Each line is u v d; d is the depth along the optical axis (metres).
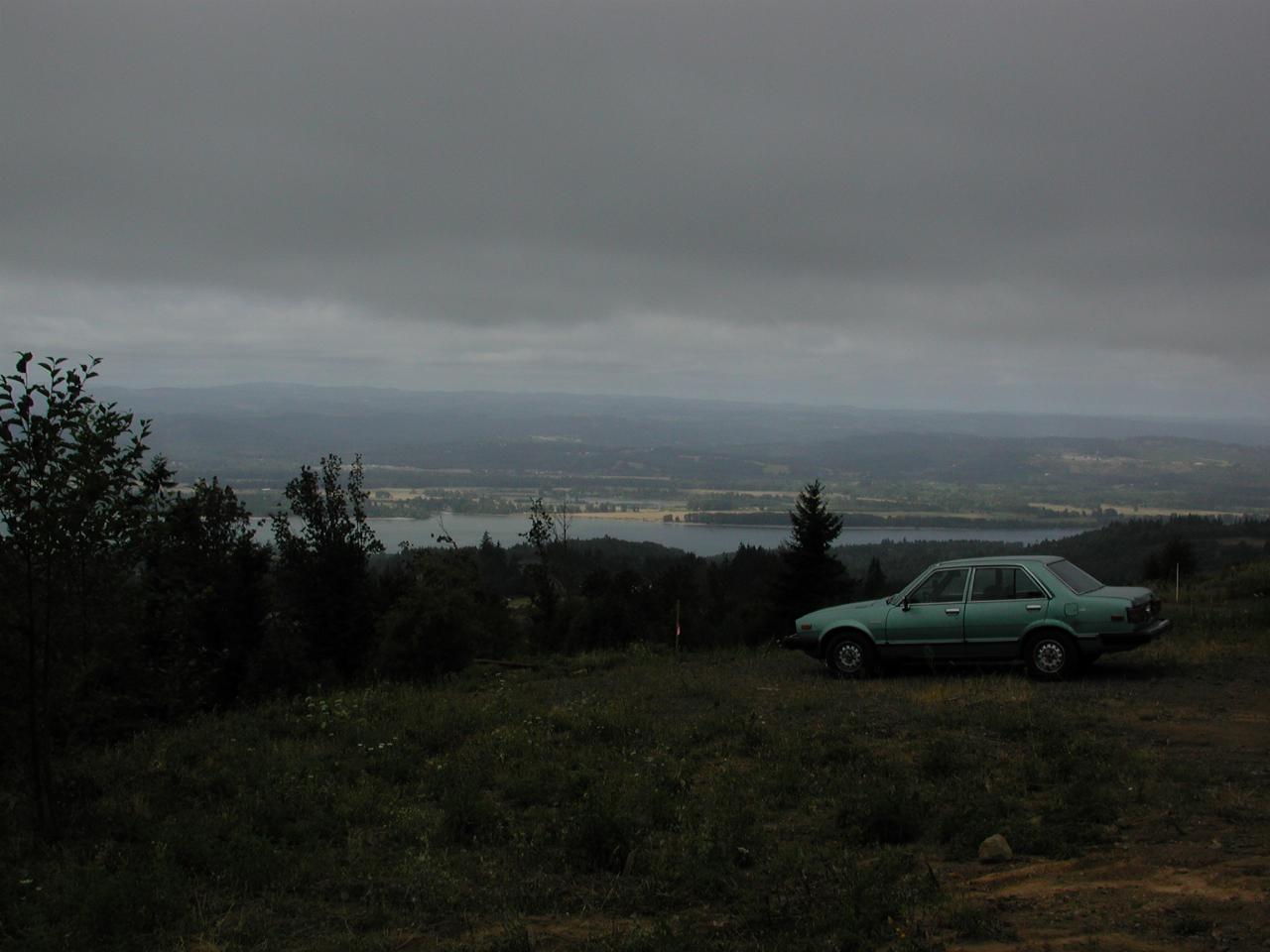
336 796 9.05
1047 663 13.12
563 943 5.82
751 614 32.84
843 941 5.43
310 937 6.09
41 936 6.00
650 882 6.60
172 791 9.27
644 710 12.27
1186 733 9.91
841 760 9.42
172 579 9.31
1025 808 7.69
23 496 7.60
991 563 13.82
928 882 6.26
